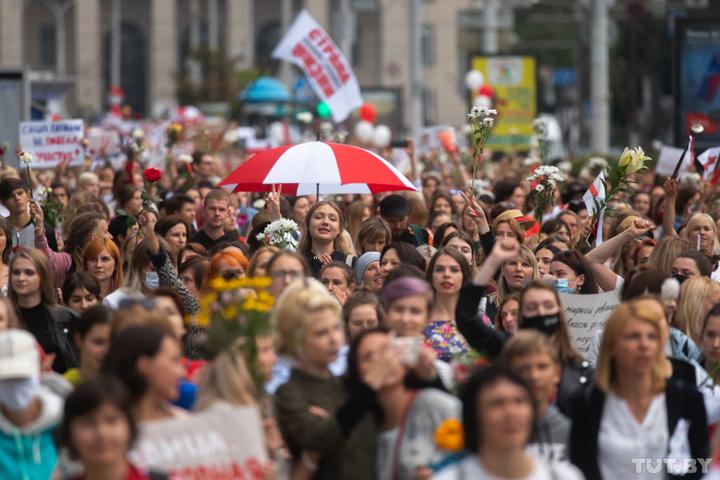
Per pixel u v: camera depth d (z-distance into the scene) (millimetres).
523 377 18734
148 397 18359
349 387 19453
